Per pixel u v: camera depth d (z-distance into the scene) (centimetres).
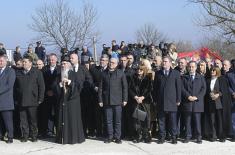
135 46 1967
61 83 1077
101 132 1163
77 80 1085
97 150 1016
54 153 988
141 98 1072
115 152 998
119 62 1189
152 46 1812
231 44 2989
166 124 1113
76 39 3706
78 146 1056
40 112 1144
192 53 2023
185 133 1109
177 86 1075
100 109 1145
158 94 1081
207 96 1118
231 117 1123
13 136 1140
